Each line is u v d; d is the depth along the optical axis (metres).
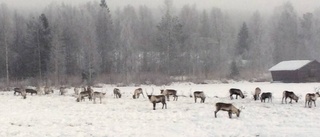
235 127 22.84
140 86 66.62
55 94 49.94
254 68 93.81
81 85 68.06
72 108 32.94
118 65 83.94
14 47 84.75
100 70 81.44
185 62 86.25
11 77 75.94
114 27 96.69
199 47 91.56
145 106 33.53
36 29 76.69
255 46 99.50
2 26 85.69
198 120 25.59
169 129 22.62
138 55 87.75
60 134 21.58
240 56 105.12
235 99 38.84
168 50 82.06
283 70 73.31
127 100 39.16
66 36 84.44
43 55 76.19
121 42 84.75
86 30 87.38
